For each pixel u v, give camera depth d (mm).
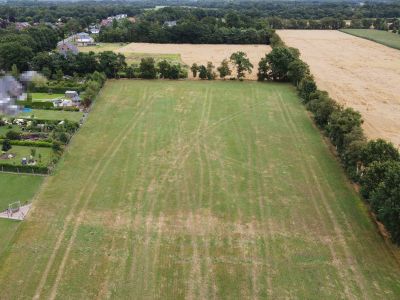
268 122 93562
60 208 59281
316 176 69000
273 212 58781
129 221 56438
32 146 80000
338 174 69812
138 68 135250
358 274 46719
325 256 49719
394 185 49281
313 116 98000
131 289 44406
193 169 70812
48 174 69000
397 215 47406
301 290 44344
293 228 55219
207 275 46562
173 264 48281
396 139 83125
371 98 111875
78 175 68750
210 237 53312
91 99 105812
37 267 47625
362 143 65125
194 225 55719
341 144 74062
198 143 81250
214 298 43250
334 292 44062
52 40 178625
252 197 62531
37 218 56812
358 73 141625
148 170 70375
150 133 86062
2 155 75312
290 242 52344
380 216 49562
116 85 124438
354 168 66375
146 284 45156
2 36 165000
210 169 70938
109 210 58938
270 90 120812
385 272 46969
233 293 43938
